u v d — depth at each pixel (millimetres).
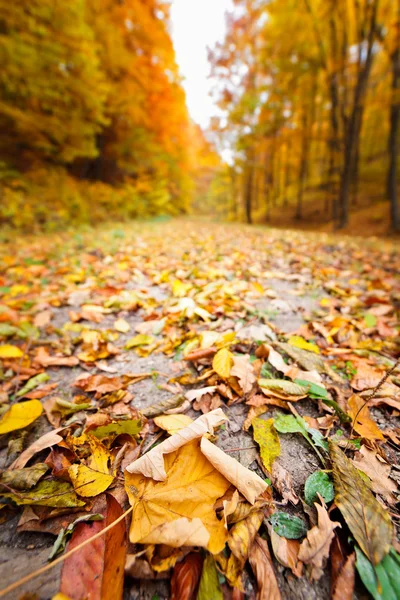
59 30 6559
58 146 8117
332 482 827
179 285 2551
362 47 9281
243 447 983
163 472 778
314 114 14430
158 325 1958
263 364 1415
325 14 9562
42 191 7652
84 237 6180
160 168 16062
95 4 9469
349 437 1014
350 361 1482
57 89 7051
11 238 5625
